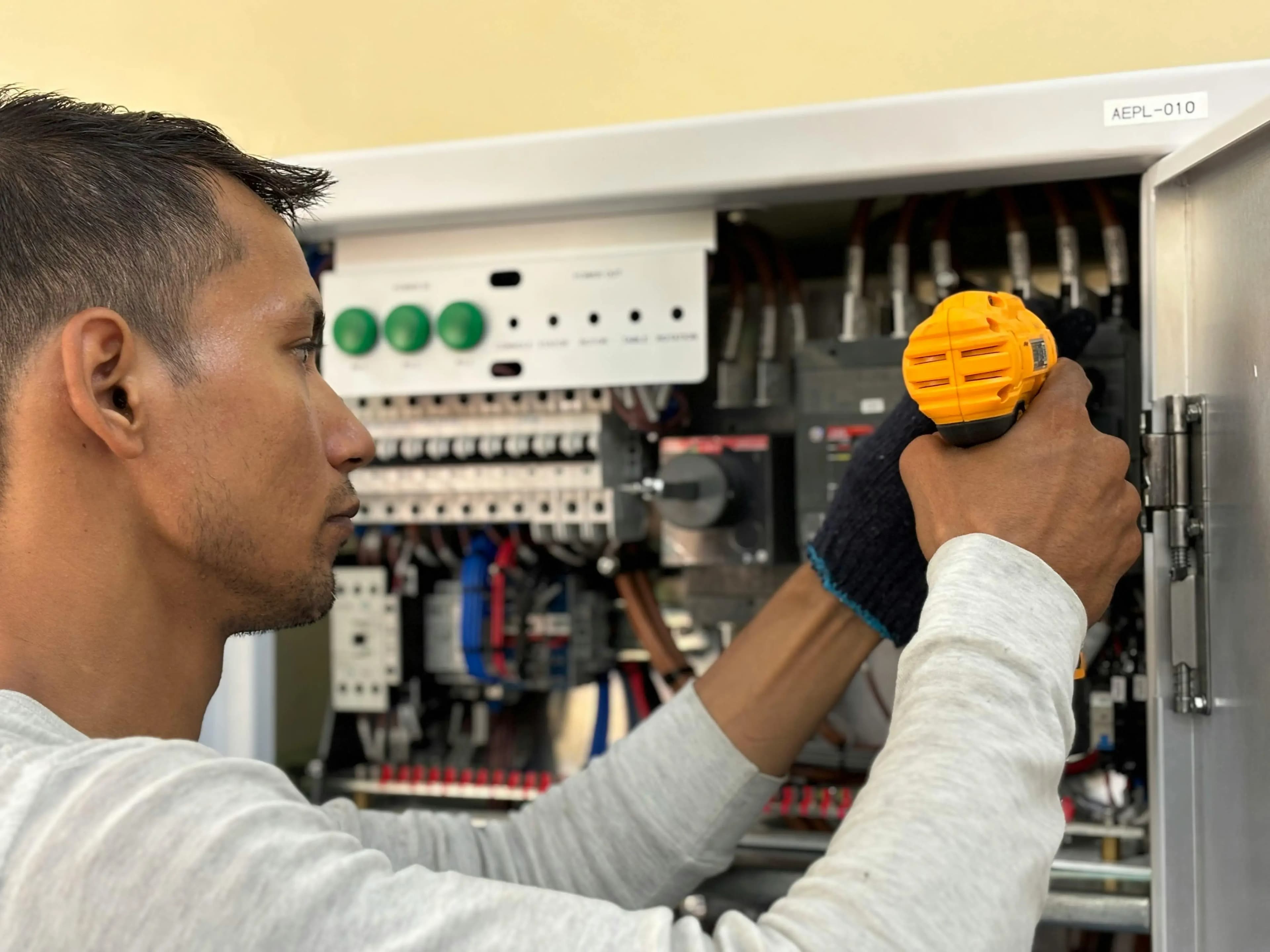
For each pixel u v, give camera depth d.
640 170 0.81
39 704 0.46
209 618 0.54
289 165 0.63
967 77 0.91
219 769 0.43
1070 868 0.94
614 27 1.03
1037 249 1.20
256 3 1.14
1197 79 0.69
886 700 1.15
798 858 1.05
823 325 1.27
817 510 0.99
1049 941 1.14
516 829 0.78
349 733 1.29
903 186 0.79
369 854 0.43
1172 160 0.69
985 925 0.41
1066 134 0.72
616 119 1.03
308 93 1.13
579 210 0.87
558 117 1.04
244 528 0.51
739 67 0.98
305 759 1.25
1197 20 0.84
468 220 0.90
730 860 0.76
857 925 0.41
